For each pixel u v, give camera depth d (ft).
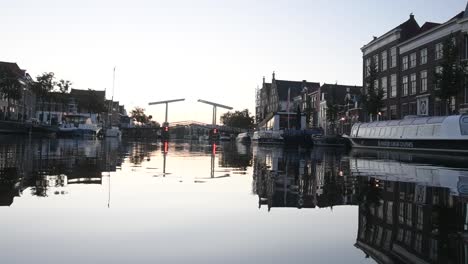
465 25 131.44
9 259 15.02
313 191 35.19
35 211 23.52
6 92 209.77
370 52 197.26
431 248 17.35
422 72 156.15
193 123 424.05
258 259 15.75
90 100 348.59
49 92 264.72
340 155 103.91
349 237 19.31
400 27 171.94
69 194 29.58
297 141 204.13
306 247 17.53
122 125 432.66
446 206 27.35
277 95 348.38
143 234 19.24
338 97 265.13
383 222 22.63
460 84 118.11
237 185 38.55
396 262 15.46
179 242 17.98
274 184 40.04
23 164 50.96
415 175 49.16
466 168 60.59
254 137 258.16
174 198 29.60
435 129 109.60
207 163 66.90
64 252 16.08
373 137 141.90
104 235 18.83
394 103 174.60
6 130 194.59
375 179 44.73
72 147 103.81
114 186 34.60
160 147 140.46
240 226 21.36
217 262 15.31
